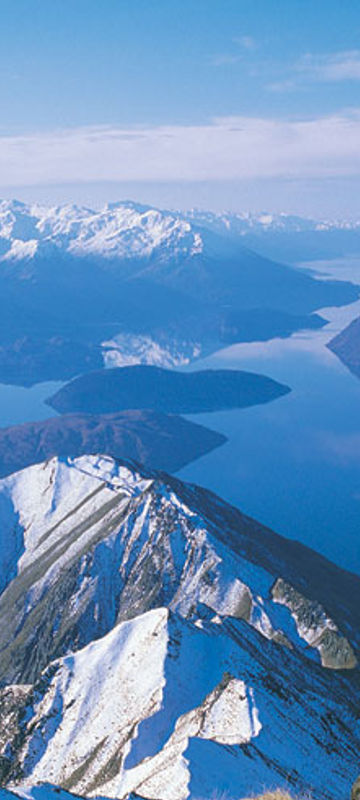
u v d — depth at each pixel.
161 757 78.12
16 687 140.12
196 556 198.25
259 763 70.88
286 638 154.00
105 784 95.69
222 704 90.50
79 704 126.62
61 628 195.88
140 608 192.50
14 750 124.38
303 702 98.75
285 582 179.88
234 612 174.38
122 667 127.19
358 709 115.44
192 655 121.12
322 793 68.25
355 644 149.88
